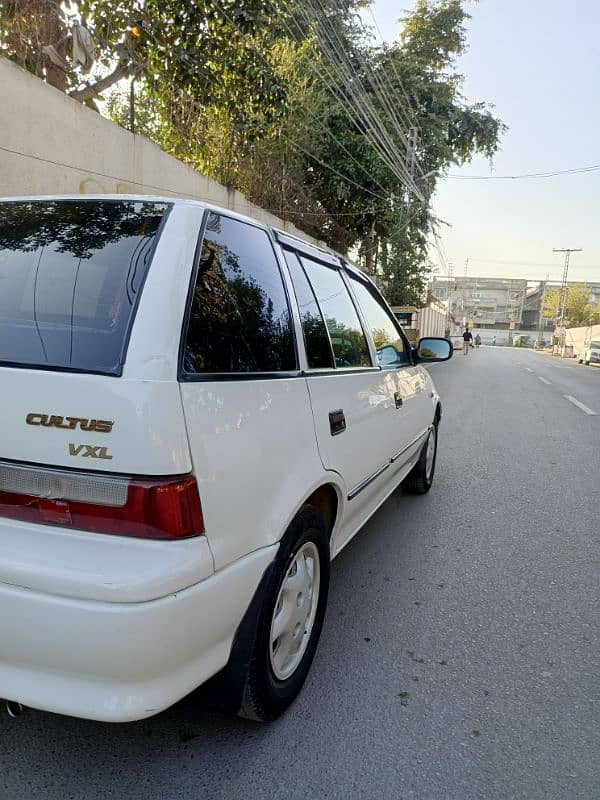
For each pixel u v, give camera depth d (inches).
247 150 510.9
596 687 104.3
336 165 728.3
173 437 64.7
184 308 71.9
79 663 63.0
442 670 107.8
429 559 158.9
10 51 274.8
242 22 325.7
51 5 265.4
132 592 61.4
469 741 89.3
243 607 76.0
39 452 65.4
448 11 930.1
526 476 247.3
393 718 93.9
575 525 188.9
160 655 63.7
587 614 131.0
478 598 137.2
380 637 118.7
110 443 63.5
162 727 89.8
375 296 162.1
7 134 243.6
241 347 82.0
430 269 978.7
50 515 65.0
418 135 890.1
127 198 87.0
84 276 76.6
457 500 211.3
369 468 126.7
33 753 83.3
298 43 562.6
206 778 79.9
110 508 63.6
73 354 68.6
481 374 837.2
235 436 74.0
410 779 81.4
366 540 171.3
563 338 2313.0
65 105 276.5
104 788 77.5
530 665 110.4
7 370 68.1
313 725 91.6
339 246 849.5
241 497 74.3
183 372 68.6
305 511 92.7
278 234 105.0
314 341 106.4
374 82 786.8
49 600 62.4
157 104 411.2
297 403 92.1
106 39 293.1
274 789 78.7
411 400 169.2
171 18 326.0
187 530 65.2
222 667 75.9
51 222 87.0
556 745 89.1
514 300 4306.1
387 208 823.7
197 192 419.2
